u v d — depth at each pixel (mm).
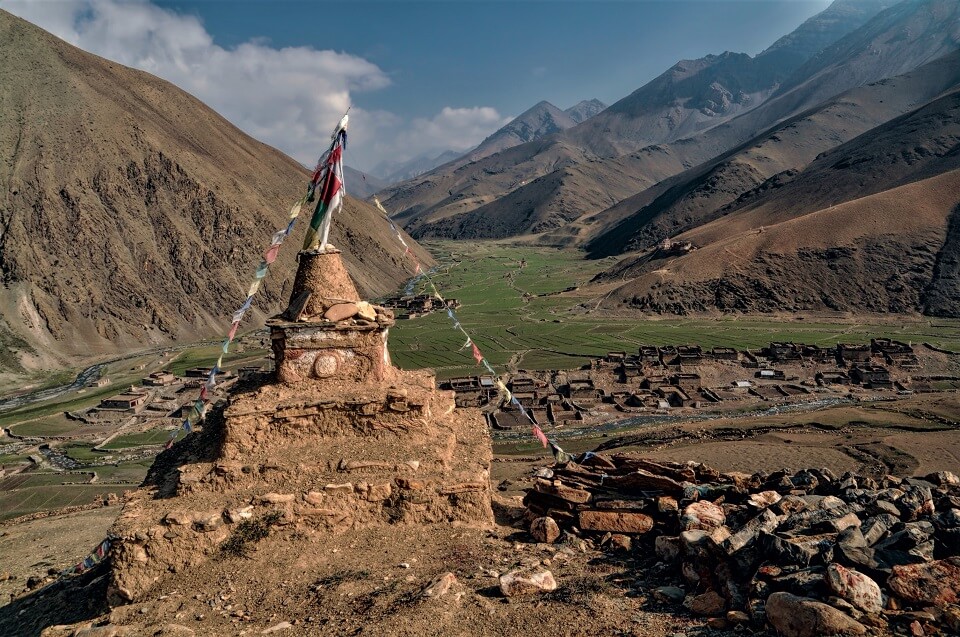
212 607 12703
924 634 8695
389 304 160500
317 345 18375
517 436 61594
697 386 80688
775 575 10516
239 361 105312
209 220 168125
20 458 63281
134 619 12453
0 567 23828
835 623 8859
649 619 10641
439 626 10727
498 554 14445
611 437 58219
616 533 15445
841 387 79250
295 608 12328
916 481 14930
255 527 15156
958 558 9812
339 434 17547
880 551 10383
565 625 10617
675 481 16484
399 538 15508
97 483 54219
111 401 79062
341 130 18922
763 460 41781
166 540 14695
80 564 19078
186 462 18062
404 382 20188
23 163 147125
